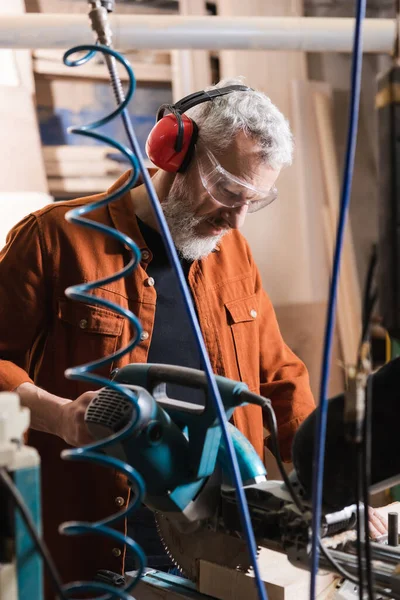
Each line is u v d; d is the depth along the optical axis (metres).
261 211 2.78
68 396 1.51
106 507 1.46
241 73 2.75
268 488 0.96
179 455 0.97
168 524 1.10
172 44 2.09
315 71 2.88
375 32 2.20
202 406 1.01
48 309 1.54
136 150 0.74
